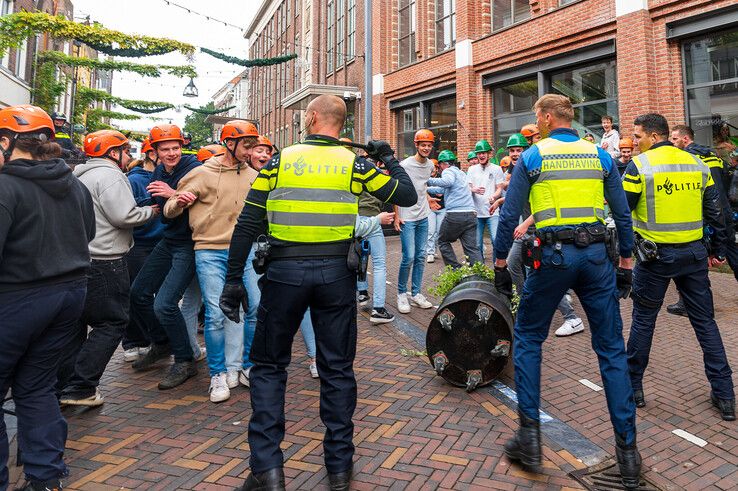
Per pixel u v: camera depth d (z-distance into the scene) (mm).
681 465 2752
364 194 5512
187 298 4488
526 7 12461
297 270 2492
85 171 3535
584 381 3924
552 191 2693
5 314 2336
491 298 3777
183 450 2961
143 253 4770
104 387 4000
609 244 2740
